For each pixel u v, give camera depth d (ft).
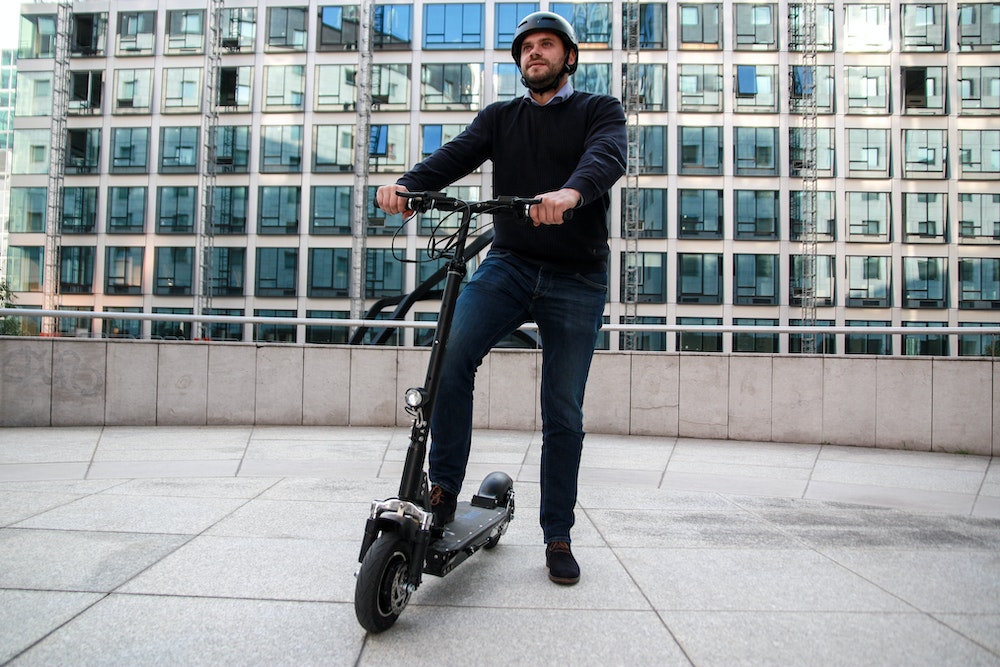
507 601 6.75
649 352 17.30
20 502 10.53
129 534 8.81
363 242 99.09
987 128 96.37
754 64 97.66
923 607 6.76
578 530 9.57
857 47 97.50
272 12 102.32
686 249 97.09
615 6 97.25
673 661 5.52
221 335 100.83
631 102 97.19
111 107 105.19
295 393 17.90
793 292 96.27
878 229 96.63
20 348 17.17
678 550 8.61
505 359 17.72
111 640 5.71
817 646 5.83
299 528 9.21
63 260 104.53
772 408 16.75
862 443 16.34
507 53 99.09
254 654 5.50
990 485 12.75
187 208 102.73
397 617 6.02
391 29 100.63
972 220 96.17
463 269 6.58
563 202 6.17
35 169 107.14
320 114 101.19
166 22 104.53
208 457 14.17
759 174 97.19
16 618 6.13
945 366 15.99
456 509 7.77
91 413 17.40
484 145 7.91
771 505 11.27
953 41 96.89
